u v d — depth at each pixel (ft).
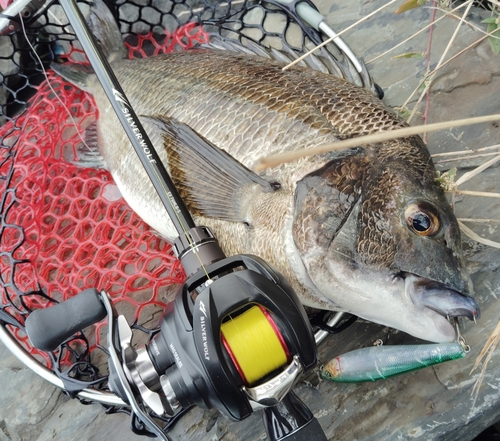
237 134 1.05
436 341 0.91
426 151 0.99
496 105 1.33
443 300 0.89
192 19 1.68
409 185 0.92
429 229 0.90
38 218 1.33
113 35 1.47
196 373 0.73
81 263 1.31
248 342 0.75
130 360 0.79
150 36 1.61
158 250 1.33
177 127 1.07
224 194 1.04
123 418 1.18
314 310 1.18
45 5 1.54
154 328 1.26
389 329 1.15
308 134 0.98
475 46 1.40
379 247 0.91
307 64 1.27
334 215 0.93
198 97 1.13
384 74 1.48
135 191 1.22
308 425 0.80
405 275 0.90
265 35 1.51
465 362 1.06
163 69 1.24
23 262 1.21
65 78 1.45
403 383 1.08
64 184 1.44
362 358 1.02
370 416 1.07
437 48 1.45
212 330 0.72
